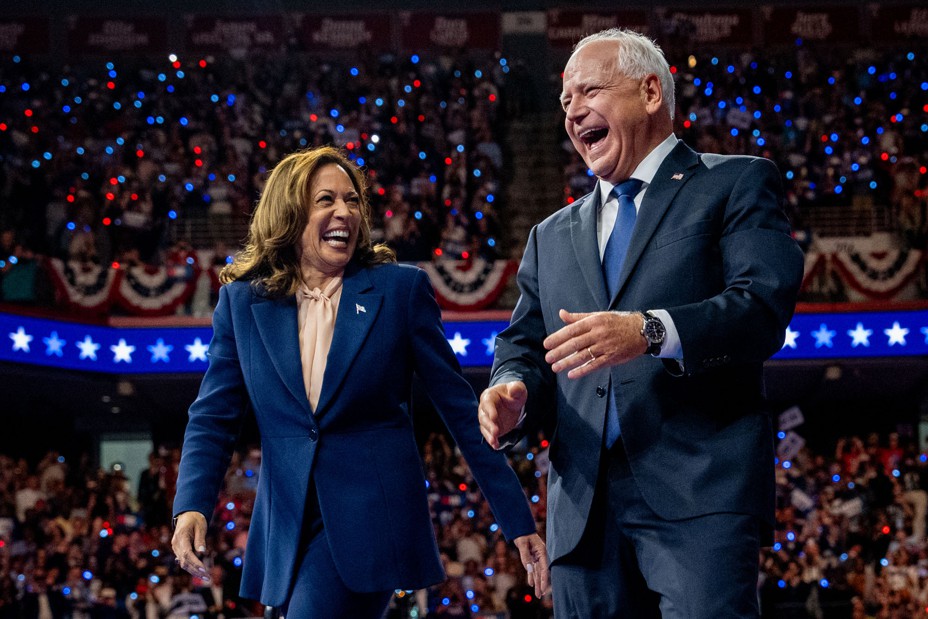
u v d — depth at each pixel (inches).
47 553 446.0
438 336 109.6
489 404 94.6
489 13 749.9
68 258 570.9
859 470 514.6
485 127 673.0
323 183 108.3
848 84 693.3
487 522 487.8
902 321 552.1
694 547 93.8
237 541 448.1
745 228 97.4
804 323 553.0
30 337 510.6
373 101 676.1
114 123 645.3
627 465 99.8
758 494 94.8
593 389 101.5
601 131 104.7
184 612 427.2
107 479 504.4
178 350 544.7
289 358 104.9
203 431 108.0
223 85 711.7
